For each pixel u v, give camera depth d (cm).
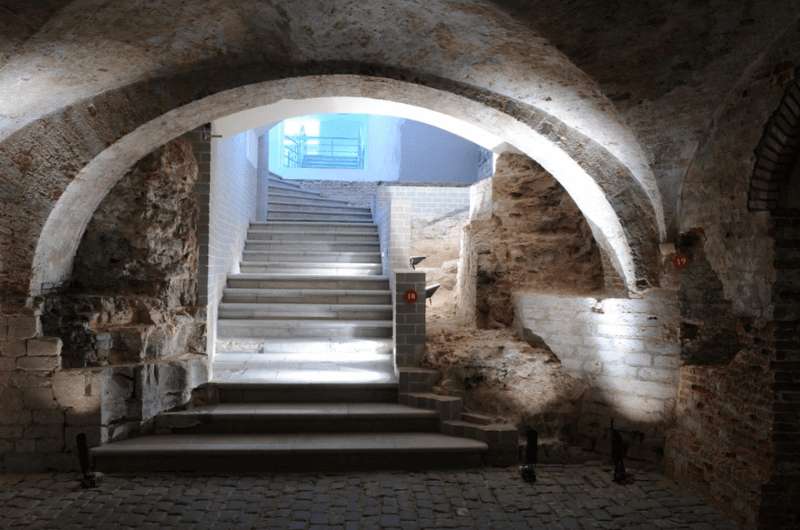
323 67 565
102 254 692
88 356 613
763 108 477
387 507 514
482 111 616
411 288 730
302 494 539
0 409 591
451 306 1002
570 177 660
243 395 691
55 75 500
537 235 805
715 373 549
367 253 1120
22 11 412
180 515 493
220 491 543
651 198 614
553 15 448
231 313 893
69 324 612
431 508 513
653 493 554
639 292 638
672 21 441
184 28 487
